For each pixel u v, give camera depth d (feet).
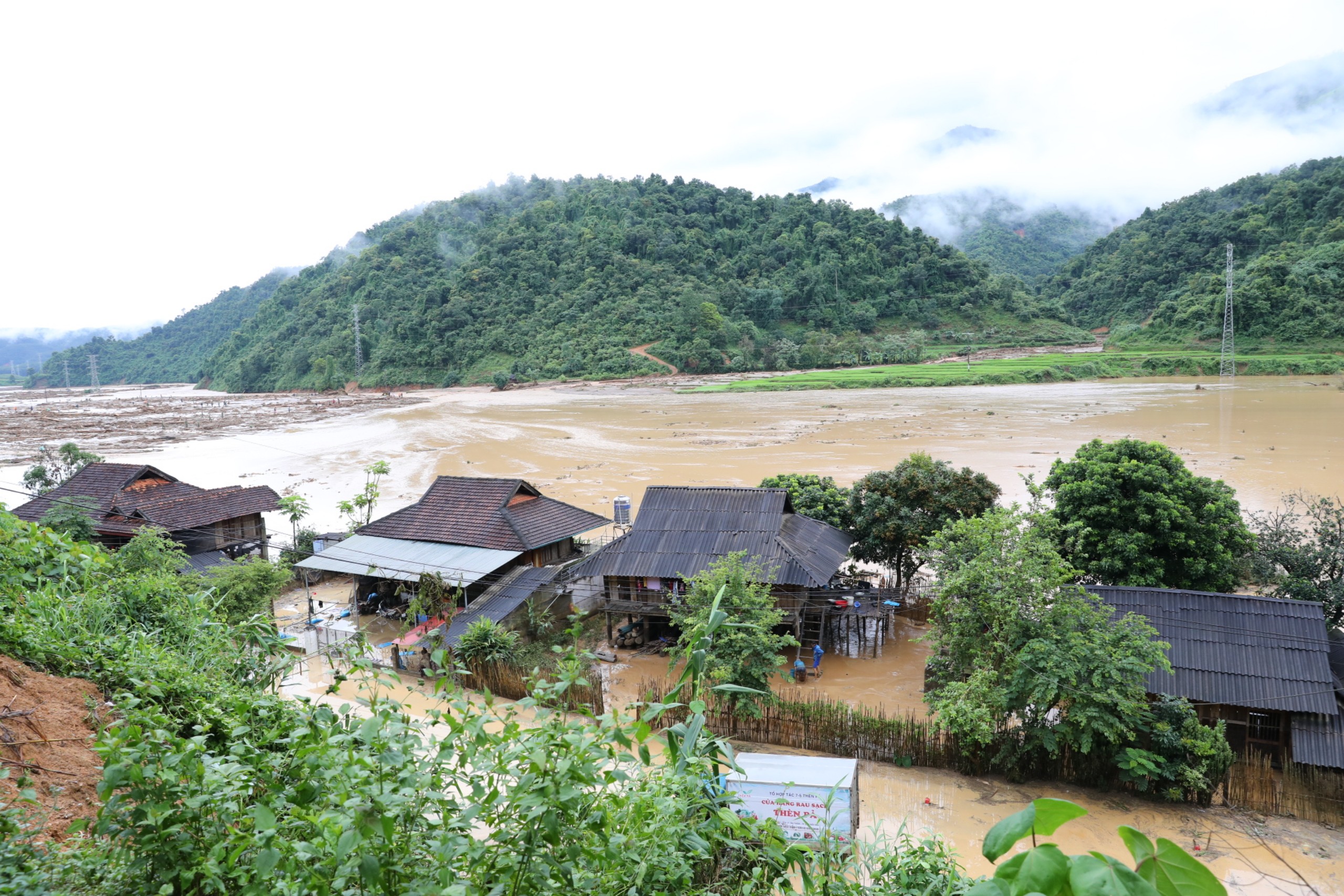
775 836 19.54
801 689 82.48
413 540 106.42
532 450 232.12
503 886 14.80
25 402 576.61
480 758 16.71
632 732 17.78
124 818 16.21
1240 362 381.40
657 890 17.35
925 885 25.66
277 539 139.74
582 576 93.09
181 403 515.09
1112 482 85.51
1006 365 426.10
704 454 211.00
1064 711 63.52
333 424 333.01
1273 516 121.29
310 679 80.07
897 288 578.25
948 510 100.73
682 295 533.96
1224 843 53.88
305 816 15.33
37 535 37.99
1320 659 64.23
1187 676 65.26
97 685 30.22
